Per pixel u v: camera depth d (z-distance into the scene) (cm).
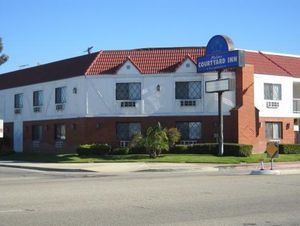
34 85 4925
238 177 2266
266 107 4247
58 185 1922
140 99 4191
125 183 1970
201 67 3981
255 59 4403
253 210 1244
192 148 3900
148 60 4281
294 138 4425
